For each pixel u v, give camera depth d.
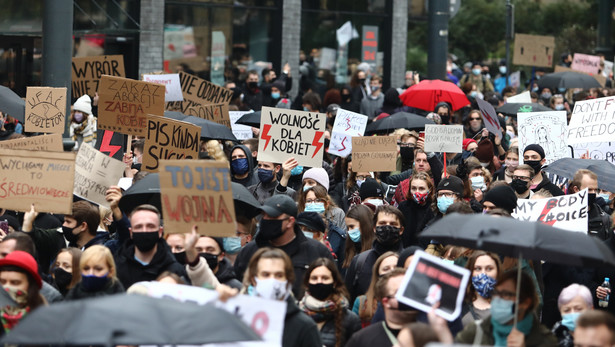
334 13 42.94
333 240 17.03
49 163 14.42
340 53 43.25
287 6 41.25
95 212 15.38
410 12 45.22
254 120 24.52
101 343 8.04
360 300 13.21
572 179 18.14
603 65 41.56
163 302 8.62
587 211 15.39
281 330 10.04
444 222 10.98
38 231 15.36
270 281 11.02
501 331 10.84
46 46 21.17
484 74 44.25
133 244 13.35
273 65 41.41
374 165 20.34
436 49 29.64
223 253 13.34
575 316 11.63
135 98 19.11
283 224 13.58
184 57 39.00
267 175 18.64
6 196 14.42
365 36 43.91
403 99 30.33
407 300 10.74
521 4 60.56
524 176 17.97
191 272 12.15
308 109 30.64
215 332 8.40
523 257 11.28
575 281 15.14
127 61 37.28
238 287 13.05
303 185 18.45
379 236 14.74
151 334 8.15
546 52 39.53
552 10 60.41
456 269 10.77
